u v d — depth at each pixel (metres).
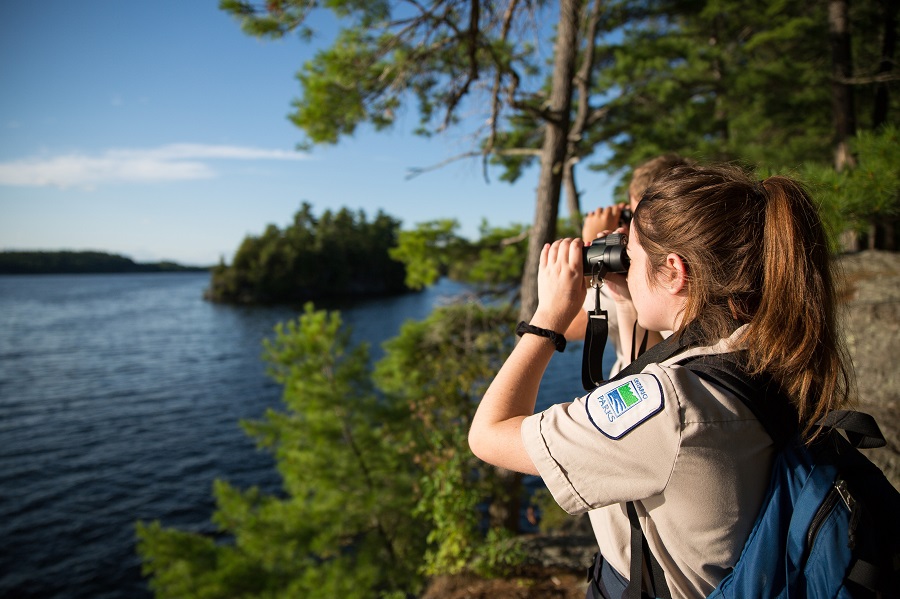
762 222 0.84
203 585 6.12
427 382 8.19
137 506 17.62
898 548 0.74
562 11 5.60
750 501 0.75
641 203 0.94
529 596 4.48
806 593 0.73
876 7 9.63
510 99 5.36
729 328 0.83
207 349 49.22
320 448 7.10
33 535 15.89
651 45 8.97
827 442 0.78
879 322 3.46
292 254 102.31
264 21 4.79
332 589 6.06
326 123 5.49
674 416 0.74
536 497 8.14
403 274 122.06
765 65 10.18
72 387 34.75
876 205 2.55
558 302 0.96
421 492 6.72
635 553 0.82
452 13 5.39
